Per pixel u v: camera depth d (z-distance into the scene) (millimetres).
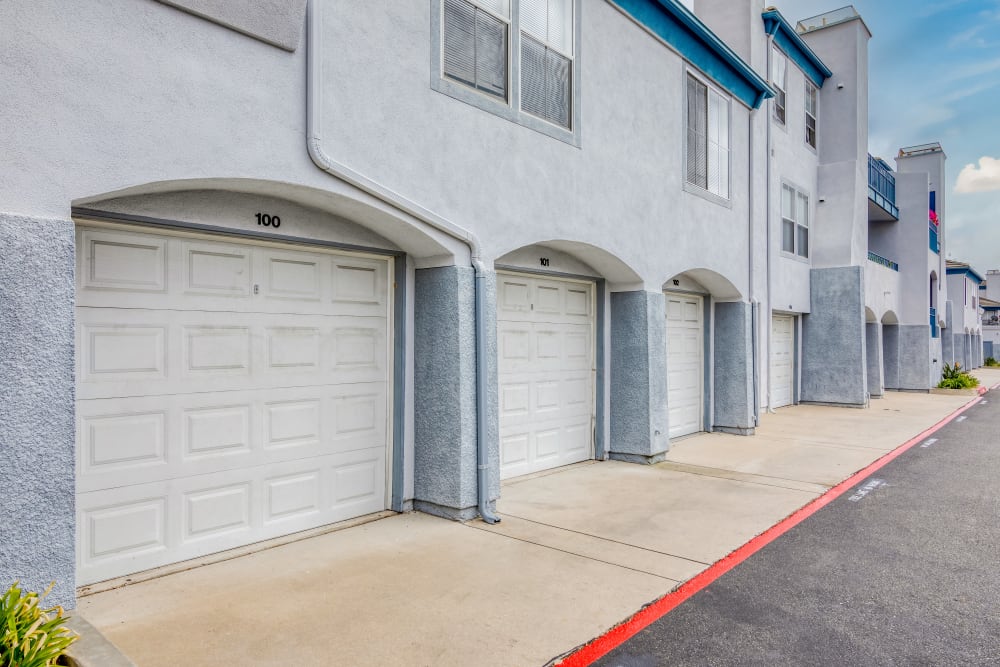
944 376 24266
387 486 6324
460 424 6043
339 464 5926
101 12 3787
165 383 4750
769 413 14906
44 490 3543
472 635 3869
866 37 18078
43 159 3572
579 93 7586
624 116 8383
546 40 7211
